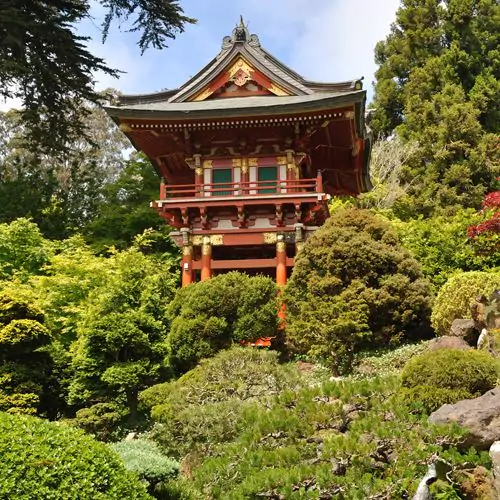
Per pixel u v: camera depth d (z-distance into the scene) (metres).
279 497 9.27
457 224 24.08
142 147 26.53
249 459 9.87
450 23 46.12
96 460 8.26
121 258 23.59
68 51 27.80
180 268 30.91
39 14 27.86
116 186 36.50
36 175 38.88
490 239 17.38
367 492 9.12
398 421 10.05
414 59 47.59
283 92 25.61
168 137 25.56
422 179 40.22
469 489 9.52
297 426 10.34
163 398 15.03
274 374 14.12
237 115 23.27
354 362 16.70
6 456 7.62
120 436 15.85
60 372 17.64
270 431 10.38
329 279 17.48
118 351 16.88
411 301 17.31
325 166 29.45
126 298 18.23
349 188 32.81
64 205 38.03
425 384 11.01
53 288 21.89
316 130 24.88
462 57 43.75
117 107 23.55
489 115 42.97
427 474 9.39
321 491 9.14
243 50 26.06
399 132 43.50
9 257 25.86
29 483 7.49
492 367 11.16
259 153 25.34
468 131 39.72
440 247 23.42
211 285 18.17
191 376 15.16
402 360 15.73
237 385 13.90
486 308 14.78
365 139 26.89
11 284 21.92
